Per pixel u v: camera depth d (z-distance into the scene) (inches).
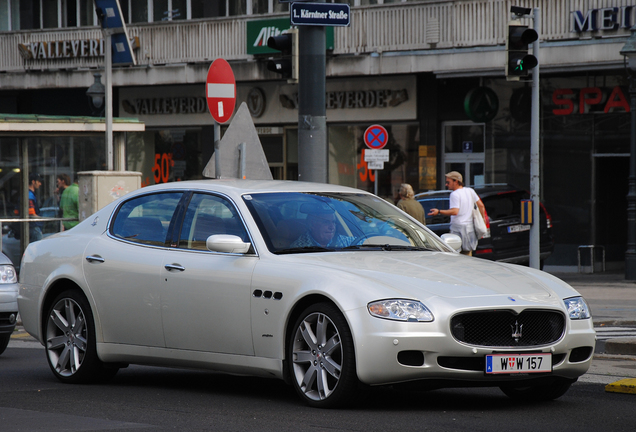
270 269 516.4
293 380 504.4
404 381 470.6
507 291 491.2
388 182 1855.3
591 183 1652.3
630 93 1425.9
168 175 2091.5
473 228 1228.5
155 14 2038.6
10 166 1314.0
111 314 586.6
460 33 1673.2
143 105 2091.5
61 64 2071.9
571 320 501.0
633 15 1505.9
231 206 557.3
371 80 1846.7
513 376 478.9
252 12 1925.4
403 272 500.1
